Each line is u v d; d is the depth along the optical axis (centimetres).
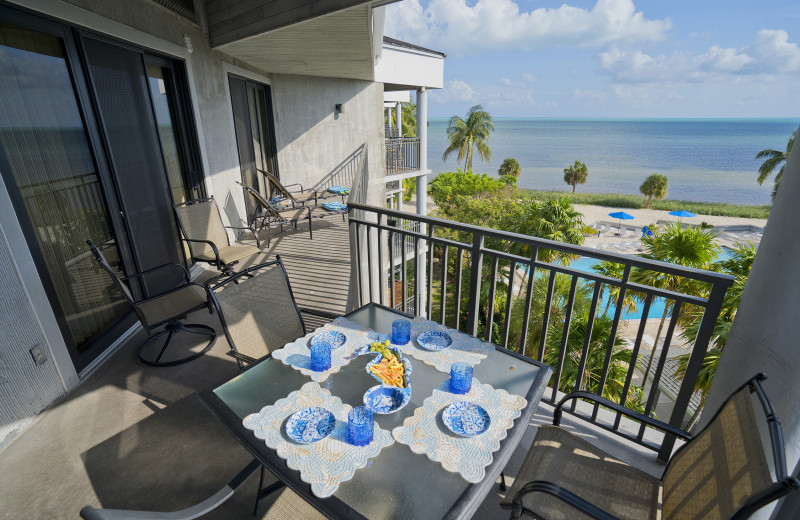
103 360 294
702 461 122
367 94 975
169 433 223
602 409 238
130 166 351
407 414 139
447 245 254
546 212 1962
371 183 1026
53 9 255
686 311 981
